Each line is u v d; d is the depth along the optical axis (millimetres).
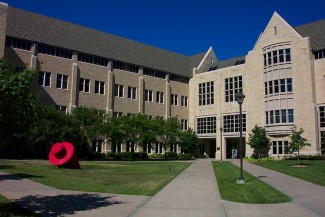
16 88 8609
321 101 44062
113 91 51906
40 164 27531
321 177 20406
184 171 24344
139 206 10797
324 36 47000
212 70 61312
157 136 50031
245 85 52969
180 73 62375
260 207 10766
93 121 41156
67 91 46219
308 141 43281
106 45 53625
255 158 47250
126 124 44750
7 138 9492
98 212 9836
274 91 47406
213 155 60562
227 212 9992
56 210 10008
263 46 49938
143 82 56438
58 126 35344
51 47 45469
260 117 49375
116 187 15062
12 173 19625
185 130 59031
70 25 51250
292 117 45406
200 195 13062
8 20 42938
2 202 10867
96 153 45250
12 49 41031
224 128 55875
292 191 14516
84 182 16797
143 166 29734
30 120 9750
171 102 61062
